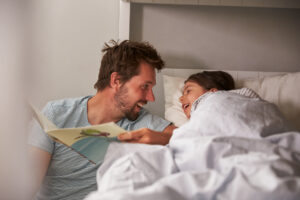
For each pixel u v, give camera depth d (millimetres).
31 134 1220
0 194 981
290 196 634
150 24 1922
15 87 970
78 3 1912
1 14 962
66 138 1016
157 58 1404
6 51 965
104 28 1922
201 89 1533
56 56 1920
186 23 1919
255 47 1922
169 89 1721
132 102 1354
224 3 1817
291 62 1920
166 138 1223
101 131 1029
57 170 1279
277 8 1897
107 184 791
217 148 822
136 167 820
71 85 1937
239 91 1452
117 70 1341
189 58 1932
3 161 973
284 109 1567
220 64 1932
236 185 671
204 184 689
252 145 839
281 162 720
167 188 669
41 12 1887
